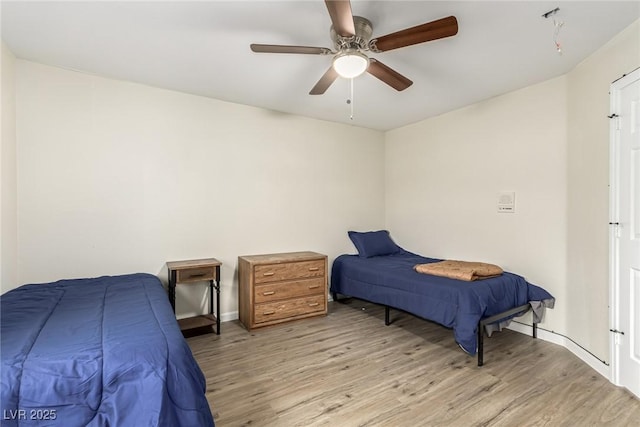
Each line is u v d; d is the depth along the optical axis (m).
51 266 2.59
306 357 2.56
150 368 1.23
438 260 3.76
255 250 3.63
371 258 4.00
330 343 2.84
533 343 2.83
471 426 1.72
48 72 2.57
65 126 2.64
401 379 2.22
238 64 2.56
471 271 2.78
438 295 2.69
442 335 3.03
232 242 3.48
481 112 3.46
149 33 2.10
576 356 2.56
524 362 2.46
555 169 2.80
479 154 3.48
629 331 2.02
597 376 2.25
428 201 4.11
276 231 3.78
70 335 1.39
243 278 3.32
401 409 1.88
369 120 4.18
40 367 1.15
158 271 3.06
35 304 1.85
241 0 1.76
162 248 3.08
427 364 2.44
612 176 2.15
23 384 1.10
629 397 1.98
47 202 2.57
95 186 2.77
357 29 1.87
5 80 2.25
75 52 2.36
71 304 1.86
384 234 4.43
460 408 1.88
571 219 2.65
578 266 2.56
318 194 4.11
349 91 3.15
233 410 1.87
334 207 4.26
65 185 2.65
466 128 3.63
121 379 1.19
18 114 2.46
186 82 2.92
